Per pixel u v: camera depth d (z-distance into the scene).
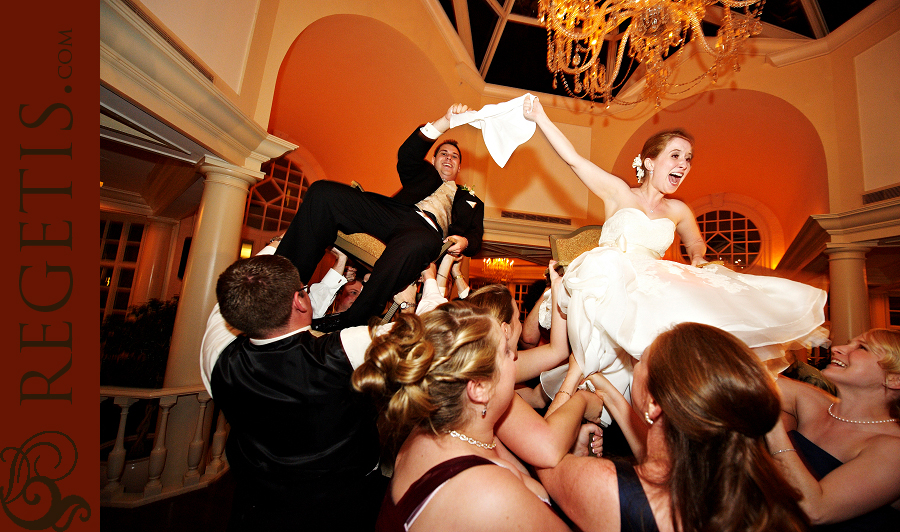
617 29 6.13
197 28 2.96
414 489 0.89
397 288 1.65
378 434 1.52
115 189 6.98
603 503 0.91
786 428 1.66
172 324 4.55
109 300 7.46
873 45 4.67
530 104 2.04
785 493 0.78
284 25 3.94
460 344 0.94
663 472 0.91
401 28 4.99
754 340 1.34
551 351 1.69
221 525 2.94
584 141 6.55
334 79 5.92
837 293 4.80
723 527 0.75
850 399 1.53
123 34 2.33
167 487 3.33
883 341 1.48
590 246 2.71
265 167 7.48
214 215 3.55
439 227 2.04
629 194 2.04
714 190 8.05
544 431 1.13
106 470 3.43
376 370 0.97
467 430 0.99
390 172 7.26
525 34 6.25
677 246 7.96
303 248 1.74
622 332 1.38
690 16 3.40
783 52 5.32
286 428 1.31
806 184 5.89
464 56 5.97
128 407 3.27
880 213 4.39
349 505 1.35
